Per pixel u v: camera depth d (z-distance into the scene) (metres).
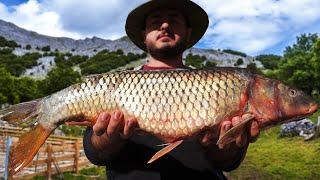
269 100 0.73
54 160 3.32
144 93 0.73
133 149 0.77
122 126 0.73
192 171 0.76
